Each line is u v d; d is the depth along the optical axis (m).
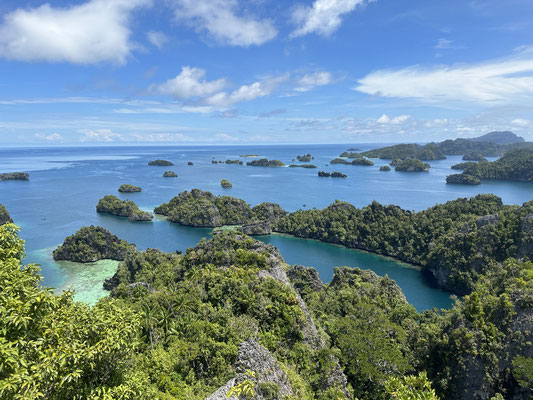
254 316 76.25
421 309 142.38
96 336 27.70
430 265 176.88
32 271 28.55
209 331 63.16
